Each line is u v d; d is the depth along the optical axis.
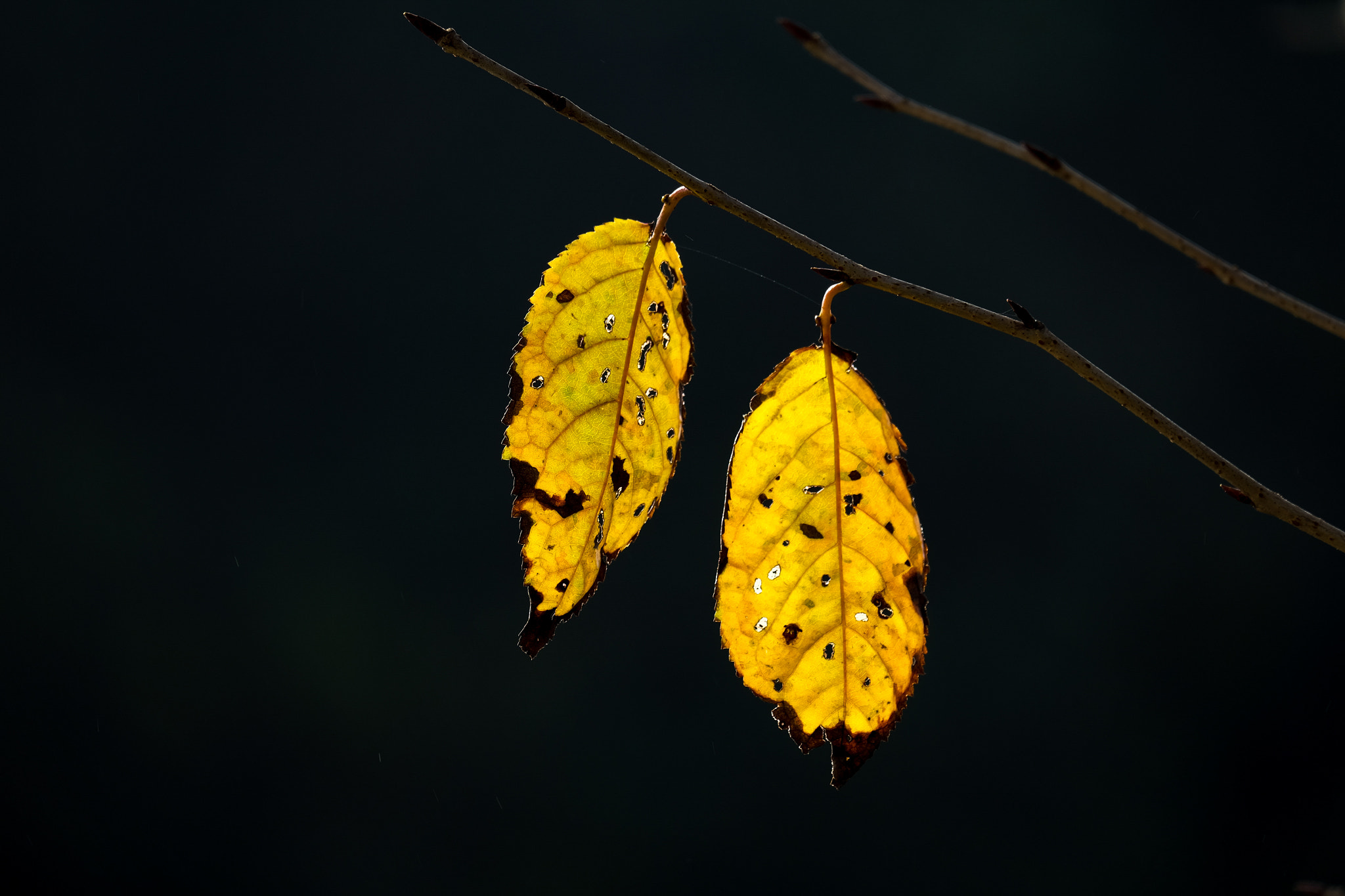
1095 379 1.12
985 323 1.12
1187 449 1.12
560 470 1.12
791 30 1.08
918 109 1.08
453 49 1.10
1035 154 1.08
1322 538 1.11
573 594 1.12
